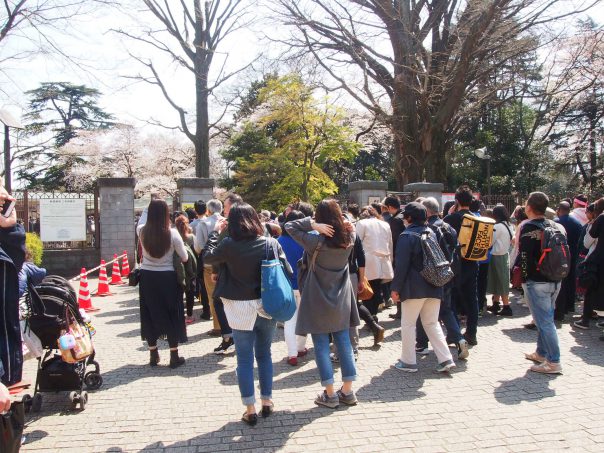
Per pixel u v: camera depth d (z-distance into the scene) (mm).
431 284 4812
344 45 17188
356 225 6723
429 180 18766
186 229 7457
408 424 3826
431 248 4789
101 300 9578
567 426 3764
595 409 4078
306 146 24109
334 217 4172
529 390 4520
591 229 6559
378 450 3414
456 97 17734
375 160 40750
